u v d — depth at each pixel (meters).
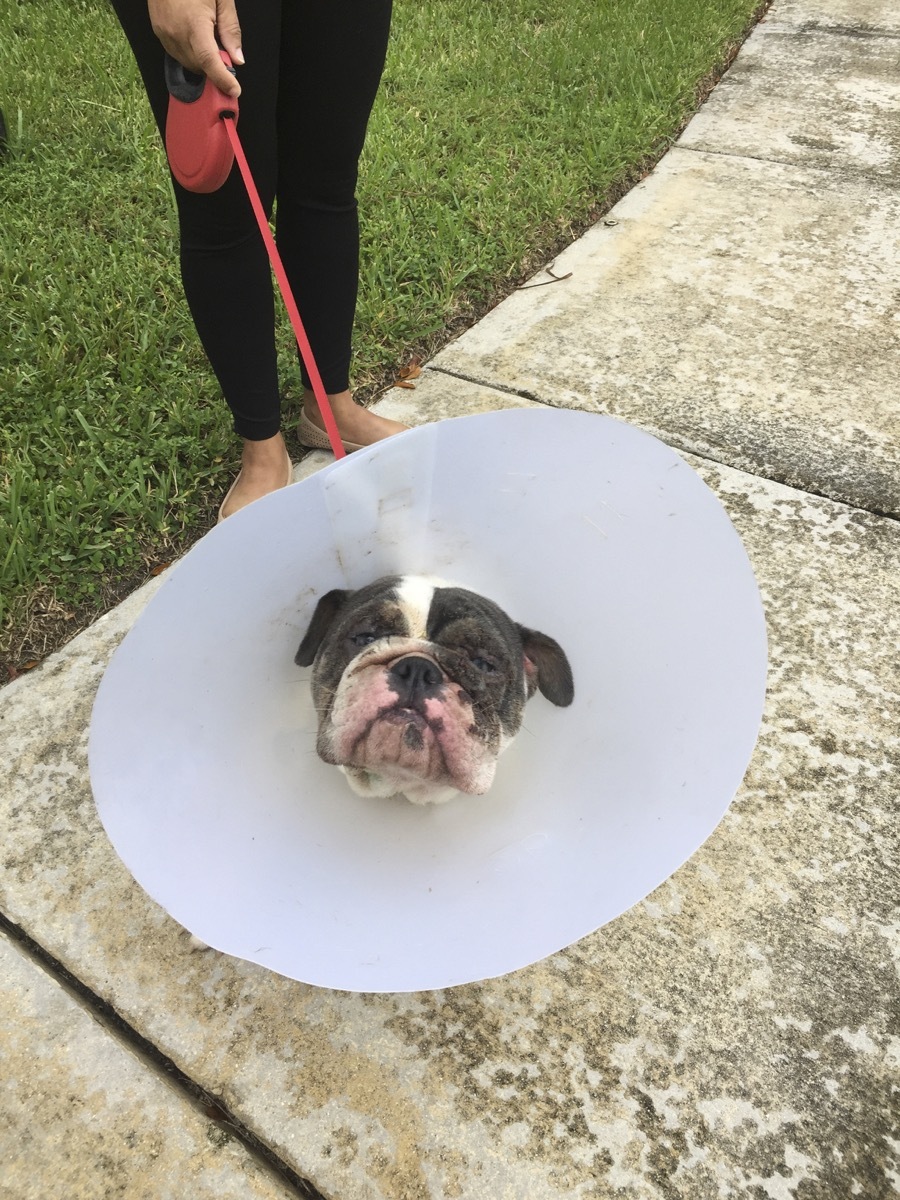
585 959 0.77
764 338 1.50
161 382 1.30
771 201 1.88
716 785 0.64
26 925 0.77
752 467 1.25
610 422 0.72
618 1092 0.70
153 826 0.63
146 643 0.64
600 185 1.87
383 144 1.85
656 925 0.79
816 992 0.75
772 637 1.03
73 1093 0.68
